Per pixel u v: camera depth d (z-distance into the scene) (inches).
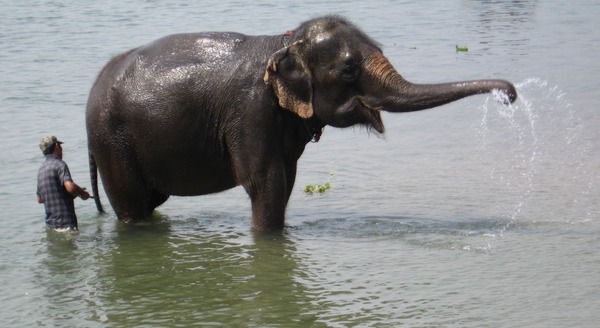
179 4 1988.2
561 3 2020.2
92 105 616.1
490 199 671.1
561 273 517.3
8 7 1953.7
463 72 1197.7
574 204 650.2
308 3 2005.4
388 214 643.5
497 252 555.5
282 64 561.3
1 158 816.3
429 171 761.6
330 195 698.2
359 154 829.2
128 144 609.0
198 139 591.8
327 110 562.3
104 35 1561.3
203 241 597.3
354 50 555.2
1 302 499.8
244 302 493.0
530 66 1234.6
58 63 1295.5
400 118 975.6
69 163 799.7
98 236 614.2
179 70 594.2
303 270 537.0
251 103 574.6
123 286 521.7
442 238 585.6
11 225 636.7
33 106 1027.3
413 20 1759.4
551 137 860.6
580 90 1066.1
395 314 469.7
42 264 560.4
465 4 2027.6
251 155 578.9
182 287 518.3
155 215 660.7
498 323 454.3
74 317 478.6
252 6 1940.2
